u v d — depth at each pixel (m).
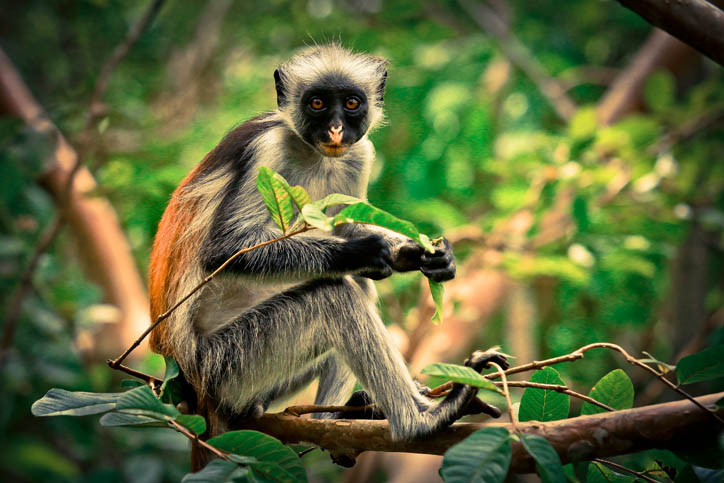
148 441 10.77
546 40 14.92
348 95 7.40
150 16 10.56
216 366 6.83
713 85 11.28
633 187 11.23
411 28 14.48
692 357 4.76
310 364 6.71
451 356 10.74
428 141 12.34
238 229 6.84
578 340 11.28
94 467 12.42
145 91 16.61
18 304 10.09
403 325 10.69
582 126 10.12
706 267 14.55
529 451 4.18
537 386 4.99
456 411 5.71
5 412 11.18
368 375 6.29
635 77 13.20
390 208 11.72
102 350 12.02
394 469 10.76
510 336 12.03
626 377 5.12
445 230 10.86
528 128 13.32
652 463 5.27
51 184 11.89
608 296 11.39
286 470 4.75
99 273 12.31
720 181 11.61
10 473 14.51
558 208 10.80
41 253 10.00
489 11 15.30
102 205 12.55
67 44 17.70
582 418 4.79
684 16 5.77
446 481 4.09
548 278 11.82
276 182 4.65
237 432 4.77
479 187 12.46
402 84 12.92
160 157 11.68
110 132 12.22
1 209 11.26
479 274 11.23
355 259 6.44
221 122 13.54
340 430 5.98
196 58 17.80
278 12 16.25
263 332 6.77
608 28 16.95
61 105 10.62
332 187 7.95
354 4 15.55
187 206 7.14
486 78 13.70
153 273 7.28
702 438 4.59
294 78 7.52
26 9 18.12
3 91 12.69
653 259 11.70
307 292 6.70
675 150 12.06
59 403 4.90
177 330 6.87
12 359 10.81
